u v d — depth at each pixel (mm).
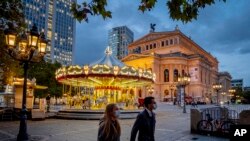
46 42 12086
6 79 21453
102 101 27391
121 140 11695
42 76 45406
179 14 5973
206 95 94625
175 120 21719
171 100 81938
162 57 90562
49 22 145750
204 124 13508
